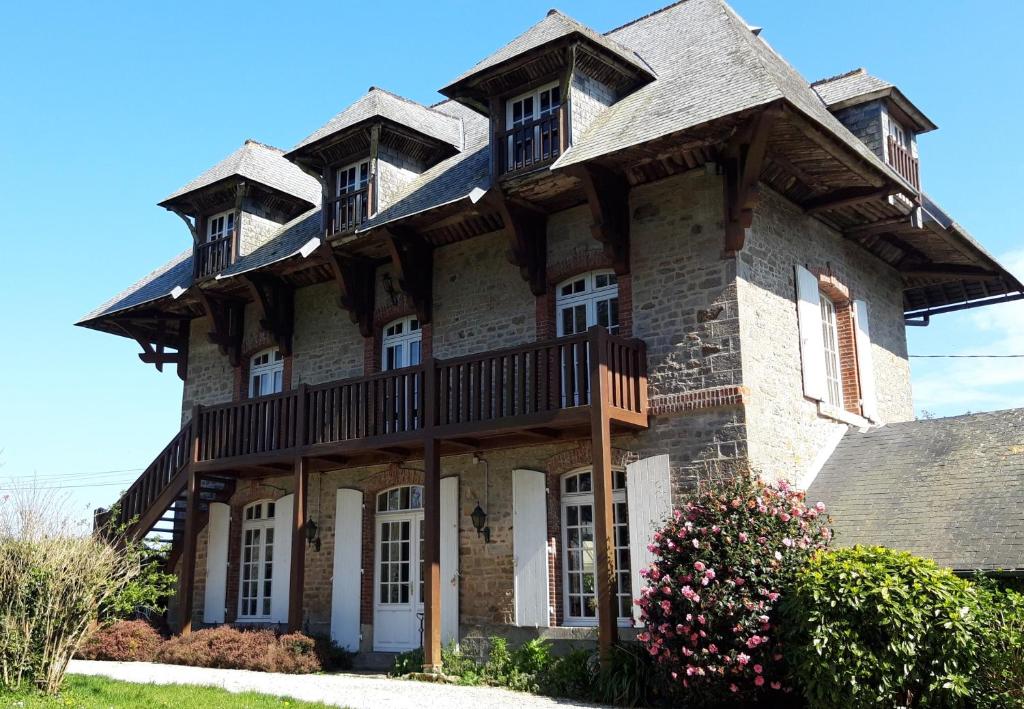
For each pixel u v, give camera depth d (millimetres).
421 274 14711
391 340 15461
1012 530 9992
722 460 11375
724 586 9453
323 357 16172
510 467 13234
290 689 10867
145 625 15258
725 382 11539
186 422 18406
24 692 9547
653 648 9672
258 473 16156
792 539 9672
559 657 11531
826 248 14133
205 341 18547
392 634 14250
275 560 15883
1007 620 8086
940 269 16125
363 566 14656
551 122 12766
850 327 14547
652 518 11641
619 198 12594
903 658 8031
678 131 10734
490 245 14281
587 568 12414
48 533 10281
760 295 12188
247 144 17812
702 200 12156
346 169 15586
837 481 12289
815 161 12062
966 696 7902
